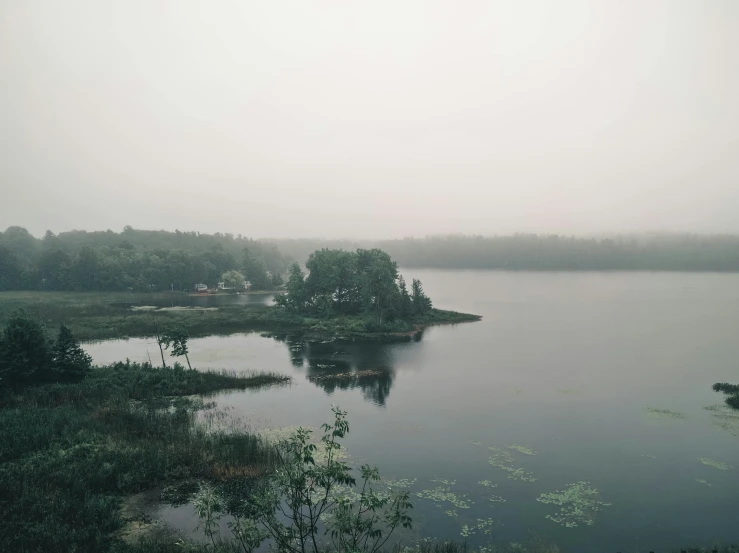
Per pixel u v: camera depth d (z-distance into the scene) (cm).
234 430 4216
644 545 2655
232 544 2389
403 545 2575
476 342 9269
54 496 2844
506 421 4741
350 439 4200
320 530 2616
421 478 3456
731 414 4991
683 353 8244
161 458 3409
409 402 5347
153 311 12694
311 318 11500
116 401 4731
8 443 3472
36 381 5203
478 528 2797
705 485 3409
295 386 5975
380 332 10269
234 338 9550
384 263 11088
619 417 4888
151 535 2572
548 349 8581
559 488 3338
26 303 12988
